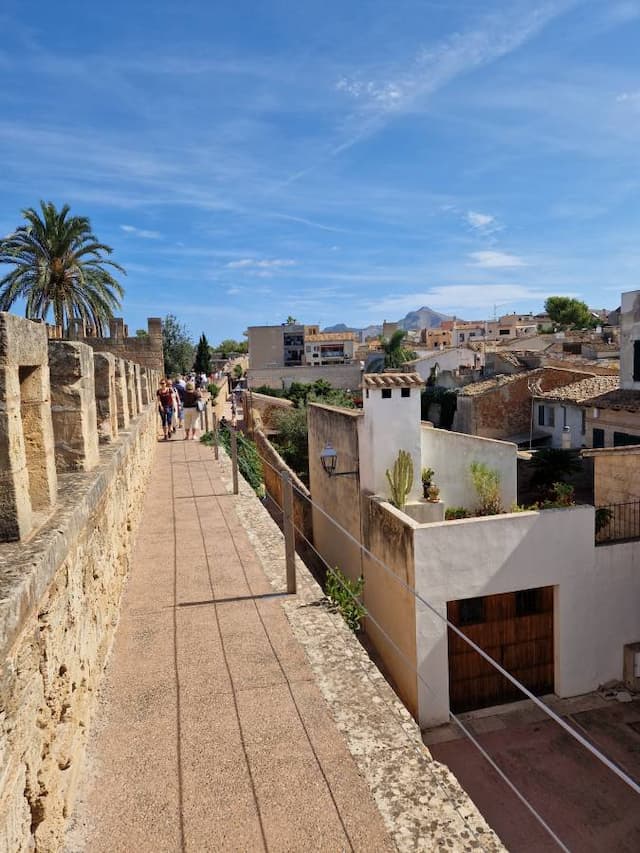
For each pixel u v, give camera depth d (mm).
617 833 8172
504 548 11109
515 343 57719
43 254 27906
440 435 15109
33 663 2895
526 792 9047
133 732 4340
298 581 7305
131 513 8469
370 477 13938
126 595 6895
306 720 4461
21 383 3922
